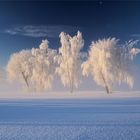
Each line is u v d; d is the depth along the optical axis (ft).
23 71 174.40
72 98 123.95
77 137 32.58
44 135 34.12
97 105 82.74
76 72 160.35
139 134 33.94
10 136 33.60
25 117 53.78
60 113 60.70
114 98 121.19
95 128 39.11
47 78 170.40
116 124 43.06
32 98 125.39
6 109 71.56
